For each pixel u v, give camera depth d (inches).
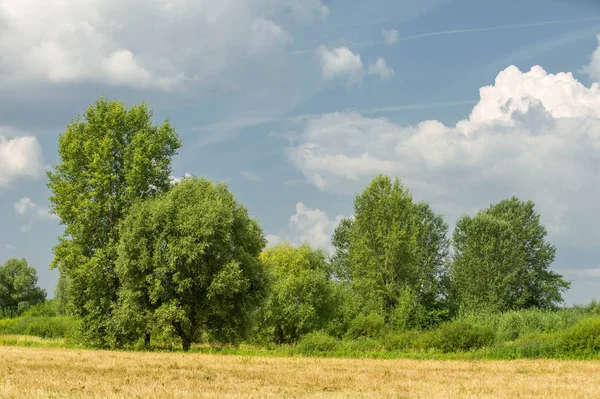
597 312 2385.6
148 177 1962.4
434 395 722.2
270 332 2527.1
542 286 3292.3
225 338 1868.8
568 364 1290.6
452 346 1667.1
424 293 3137.3
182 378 869.8
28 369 966.4
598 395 767.7
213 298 1752.0
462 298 3132.4
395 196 2915.8
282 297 2524.6
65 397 610.9
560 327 2124.8
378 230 2886.3
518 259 3171.8
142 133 1971.0
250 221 1910.7
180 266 1715.1
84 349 1808.6
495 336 1716.3
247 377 924.6
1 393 625.0
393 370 1124.5
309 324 2532.0
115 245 1827.0
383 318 2546.8
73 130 1955.0
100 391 674.8
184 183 1888.5
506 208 3535.9
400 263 2861.7
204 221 1705.2
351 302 2768.2
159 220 1737.2
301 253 2930.6
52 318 2866.6
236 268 1734.7
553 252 3361.2
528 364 1296.8
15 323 3270.2
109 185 1911.9
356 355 1595.7
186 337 1801.2
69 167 1934.1
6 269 5088.6
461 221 3361.2
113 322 1830.7
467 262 3174.2
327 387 799.7
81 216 1850.4
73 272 1862.7
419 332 1835.6
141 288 1763.0
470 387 837.8
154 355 1435.8
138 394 645.9
